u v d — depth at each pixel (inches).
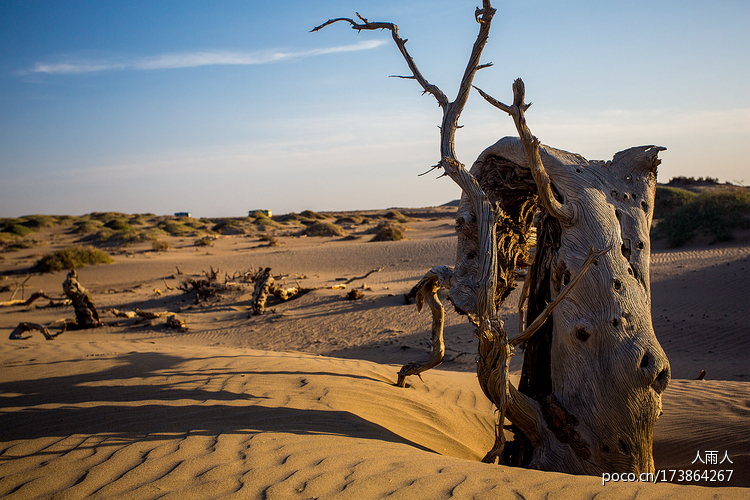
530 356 193.8
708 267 669.3
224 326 685.3
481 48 185.9
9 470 125.6
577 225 172.9
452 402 246.2
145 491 111.1
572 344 167.9
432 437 191.8
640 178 187.5
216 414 174.2
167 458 130.6
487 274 170.7
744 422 207.3
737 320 468.4
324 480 116.2
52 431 156.7
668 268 706.8
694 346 418.0
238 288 893.2
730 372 345.4
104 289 1045.8
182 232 2394.2
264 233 2311.8
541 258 193.3
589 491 110.7
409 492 109.9
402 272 1042.1
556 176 181.8
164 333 659.4
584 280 167.0
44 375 242.5
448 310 632.4
